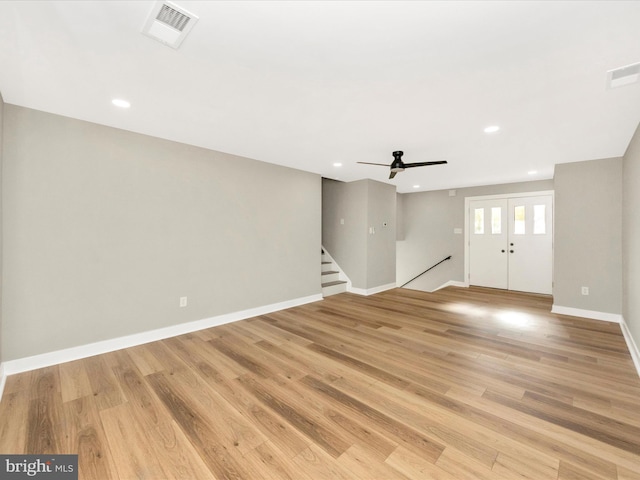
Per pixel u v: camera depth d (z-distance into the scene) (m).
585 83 2.08
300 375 2.51
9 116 2.47
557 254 4.42
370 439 1.74
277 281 4.62
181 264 3.54
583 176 4.20
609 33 1.55
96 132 2.91
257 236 4.33
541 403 2.10
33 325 2.60
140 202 3.21
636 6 1.35
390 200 6.38
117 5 1.39
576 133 3.09
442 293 5.93
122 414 1.96
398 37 1.61
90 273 2.90
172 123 2.90
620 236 3.96
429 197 7.30
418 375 2.51
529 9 1.39
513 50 1.72
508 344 3.21
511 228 6.13
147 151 3.24
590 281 4.18
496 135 3.17
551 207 5.66
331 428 1.83
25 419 1.90
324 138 3.30
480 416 1.95
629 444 1.68
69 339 2.78
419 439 1.73
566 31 1.54
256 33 1.58
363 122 2.83
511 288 6.16
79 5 1.38
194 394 2.21
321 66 1.90
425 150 3.73
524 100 2.35
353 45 1.68
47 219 2.66
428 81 2.08
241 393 2.23
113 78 2.06
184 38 1.62
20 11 1.40
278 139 3.35
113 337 3.04
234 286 4.07
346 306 4.89
